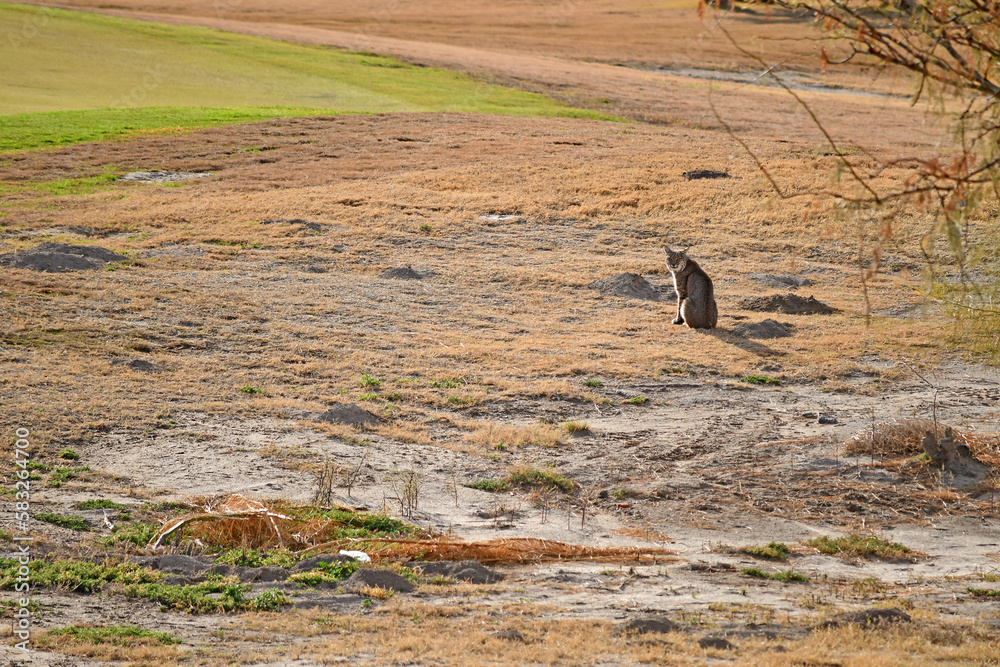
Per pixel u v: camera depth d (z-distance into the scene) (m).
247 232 97.69
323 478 39.28
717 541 35.47
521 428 50.19
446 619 24.00
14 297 66.56
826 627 23.30
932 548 35.25
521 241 100.69
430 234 101.25
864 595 28.02
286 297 75.56
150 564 28.84
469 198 114.44
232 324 66.62
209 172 126.12
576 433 50.19
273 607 24.94
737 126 165.12
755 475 43.50
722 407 55.53
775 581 29.88
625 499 40.47
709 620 24.36
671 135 153.12
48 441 41.84
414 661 19.98
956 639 22.52
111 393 49.53
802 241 100.69
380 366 59.88
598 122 166.50
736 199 112.75
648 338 71.06
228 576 27.98
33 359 53.81
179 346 60.69
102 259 82.56
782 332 72.94
